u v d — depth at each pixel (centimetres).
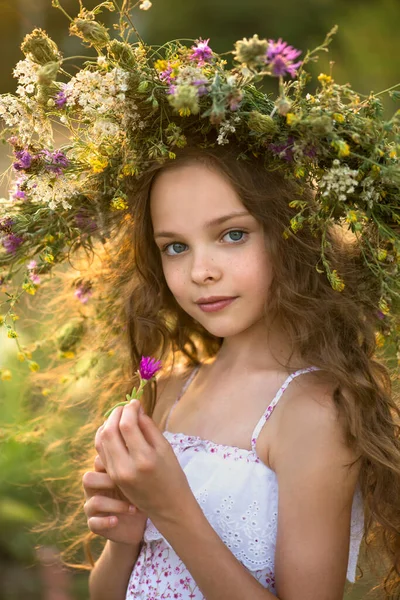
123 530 126
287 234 117
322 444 115
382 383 129
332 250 124
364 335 125
